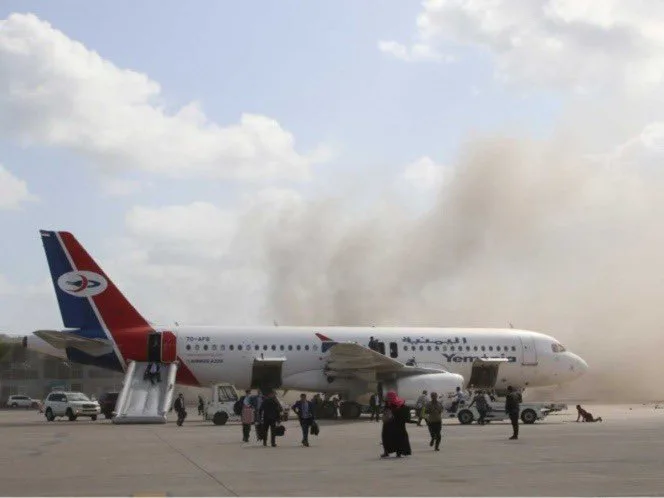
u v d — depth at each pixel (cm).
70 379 10562
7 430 3856
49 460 2284
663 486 1631
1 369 10425
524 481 1731
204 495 1551
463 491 1583
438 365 4944
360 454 2452
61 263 4594
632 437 3062
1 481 1792
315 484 1714
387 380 4775
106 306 4612
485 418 4272
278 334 4800
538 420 4416
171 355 4606
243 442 2977
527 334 5225
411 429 3725
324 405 4791
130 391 4456
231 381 4712
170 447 2744
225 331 4753
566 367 5228
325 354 4788
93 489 1653
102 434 3503
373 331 4962
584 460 2169
